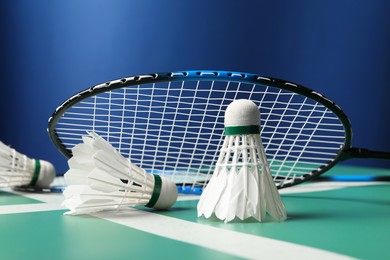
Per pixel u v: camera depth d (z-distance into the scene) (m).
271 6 1.57
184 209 0.60
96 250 0.44
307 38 1.53
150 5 1.62
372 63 1.44
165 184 0.58
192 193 0.72
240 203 0.52
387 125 1.42
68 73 1.65
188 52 1.62
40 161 0.74
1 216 0.56
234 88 1.12
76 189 0.55
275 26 1.57
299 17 1.54
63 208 0.60
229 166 0.53
